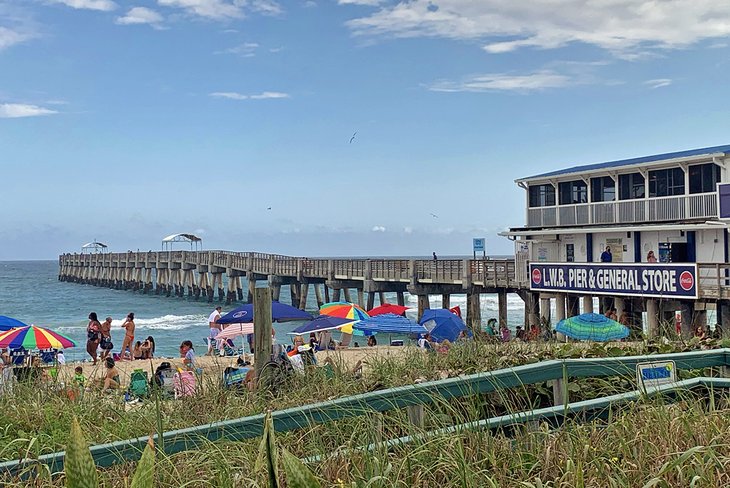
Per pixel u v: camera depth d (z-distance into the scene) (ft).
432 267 124.26
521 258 110.83
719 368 20.15
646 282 81.05
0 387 28.07
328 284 157.28
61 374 38.81
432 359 25.76
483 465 14.20
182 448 15.46
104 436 20.56
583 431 14.99
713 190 86.17
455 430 15.11
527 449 14.90
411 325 61.52
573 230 100.22
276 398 23.59
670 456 13.83
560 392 17.72
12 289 325.42
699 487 12.75
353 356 40.86
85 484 8.46
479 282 112.57
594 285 88.22
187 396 25.31
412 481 13.73
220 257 225.35
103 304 238.07
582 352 25.23
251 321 58.03
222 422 16.14
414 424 16.25
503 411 19.52
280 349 34.81
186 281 250.16
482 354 25.44
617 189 97.71
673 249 89.76
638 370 17.69
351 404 15.97
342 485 12.85
